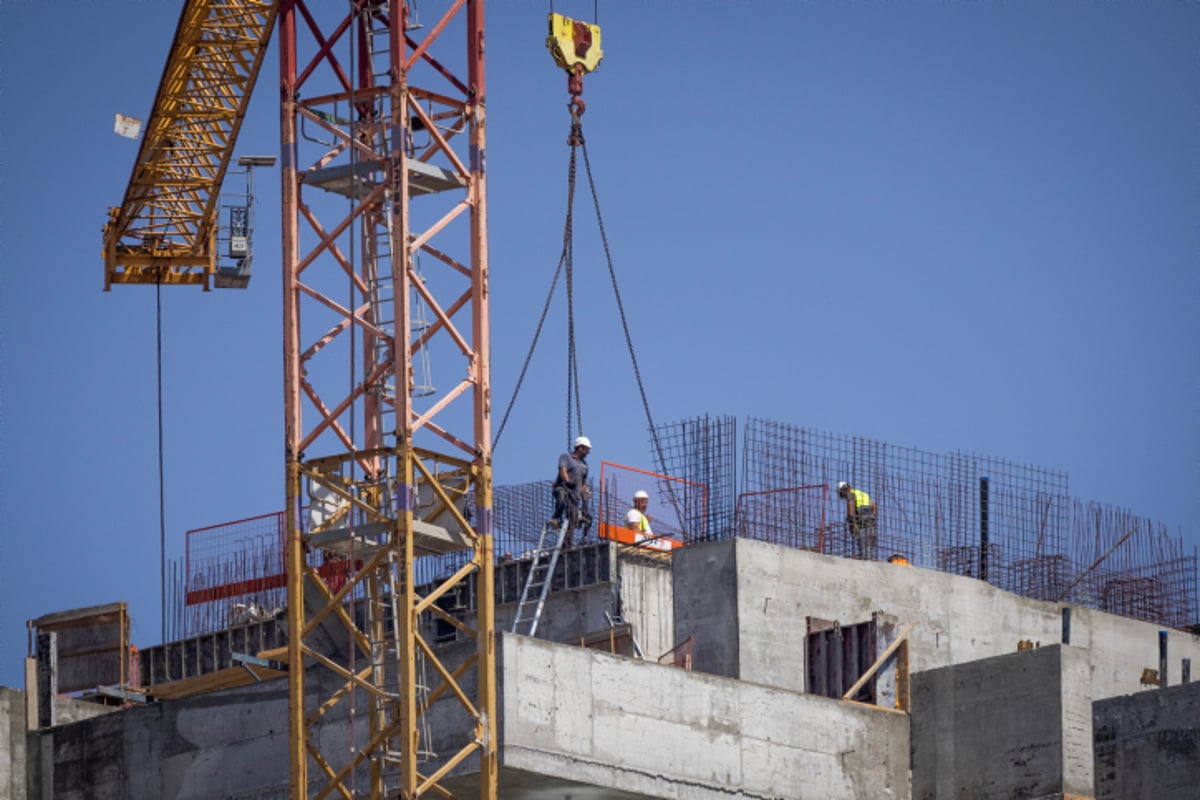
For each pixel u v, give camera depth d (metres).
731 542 63.47
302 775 55.09
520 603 63.34
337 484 56.44
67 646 71.31
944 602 67.38
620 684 54.91
